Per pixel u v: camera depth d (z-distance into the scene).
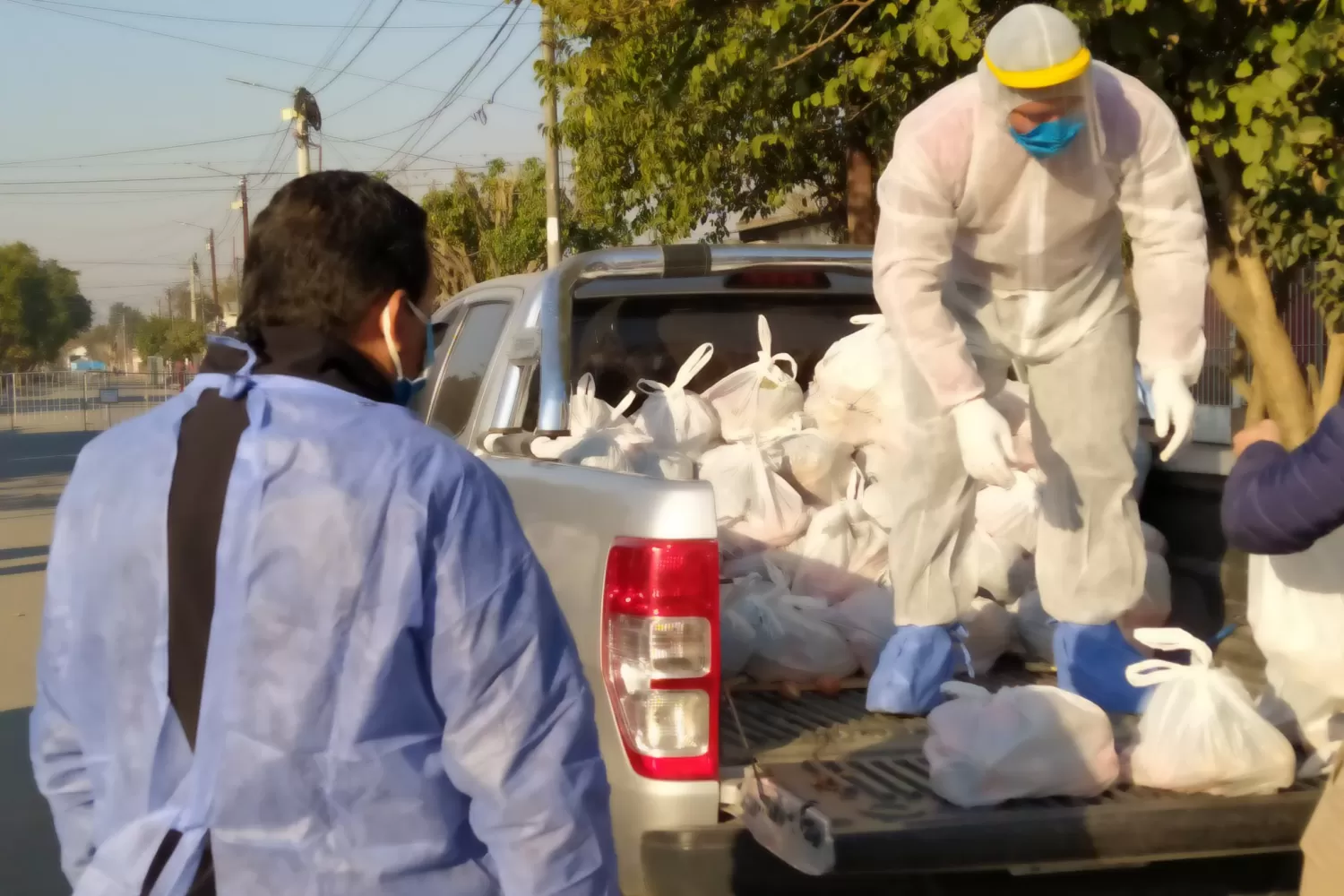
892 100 9.03
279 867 1.67
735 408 4.82
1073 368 3.64
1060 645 3.73
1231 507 2.65
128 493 1.79
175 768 1.74
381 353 1.91
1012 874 2.92
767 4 8.60
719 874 2.88
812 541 4.29
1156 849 2.84
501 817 1.72
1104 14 5.86
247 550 1.70
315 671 1.67
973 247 3.58
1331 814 2.47
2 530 16.00
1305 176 6.16
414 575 1.70
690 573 2.92
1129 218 3.54
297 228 1.85
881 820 2.74
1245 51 6.13
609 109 15.75
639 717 2.93
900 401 4.45
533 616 1.78
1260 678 3.79
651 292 4.93
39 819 5.55
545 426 4.14
